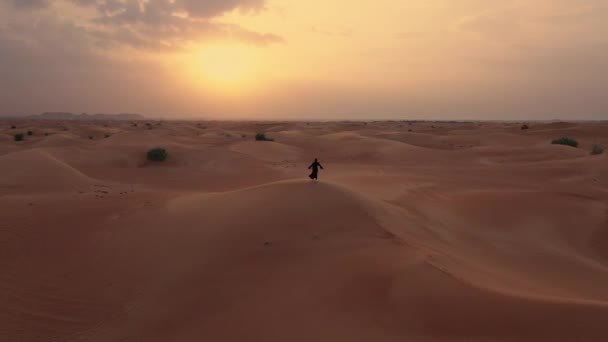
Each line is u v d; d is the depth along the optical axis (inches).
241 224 462.3
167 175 1245.1
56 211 615.8
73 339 304.8
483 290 250.5
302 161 1720.0
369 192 780.6
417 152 1945.1
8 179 930.7
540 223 667.4
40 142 2145.7
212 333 277.4
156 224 525.7
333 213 452.8
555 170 1295.5
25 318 333.7
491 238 595.2
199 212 544.4
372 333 232.7
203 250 423.8
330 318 257.4
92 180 1021.8
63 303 355.3
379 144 2154.3
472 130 3791.8
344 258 340.8
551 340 198.2
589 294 389.7
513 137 2795.3
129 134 2208.4
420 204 718.5
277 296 303.4
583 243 613.0
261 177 1198.3
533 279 424.2
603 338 191.8
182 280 371.2
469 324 222.1
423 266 293.0
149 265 412.5
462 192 883.4
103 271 410.3
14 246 476.4
